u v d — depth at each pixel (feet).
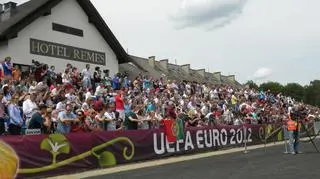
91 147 48.01
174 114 66.64
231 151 67.36
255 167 45.50
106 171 45.80
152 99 74.95
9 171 38.96
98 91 68.69
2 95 48.14
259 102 118.21
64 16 88.38
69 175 43.57
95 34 95.30
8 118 47.60
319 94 290.76
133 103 67.51
